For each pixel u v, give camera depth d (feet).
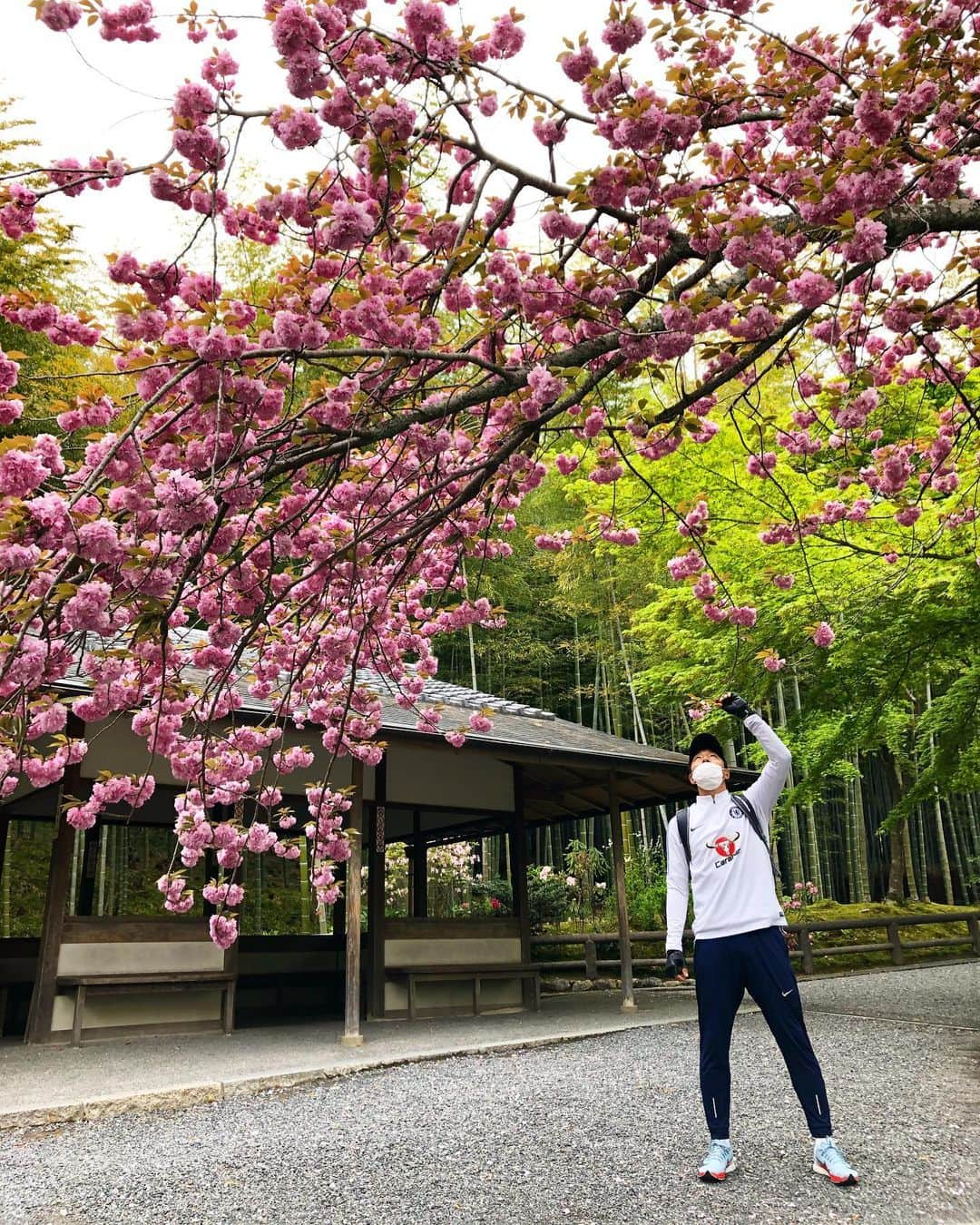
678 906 9.79
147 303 6.22
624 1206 8.08
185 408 5.71
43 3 5.48
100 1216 8.43
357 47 6.54
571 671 50.98
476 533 10.42
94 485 4.80
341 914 27.32
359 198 7.88
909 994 25.88
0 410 5.95
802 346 11.08
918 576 18.19
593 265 7.57
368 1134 11.18
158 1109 13.14
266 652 10.34
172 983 19.35
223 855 9.57
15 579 5.31
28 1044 17.74
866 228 6.34
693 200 6.60
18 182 6.36
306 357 5.76
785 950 9.07
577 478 20.62
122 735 19.85
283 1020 23.21
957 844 47.44
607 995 27.94
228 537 6.23
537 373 6.82
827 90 7.83
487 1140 10.68
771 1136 10.28
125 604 5.78
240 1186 9.19
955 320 9.30
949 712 20.66
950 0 7.11
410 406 7.65
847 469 12.00
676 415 8.13
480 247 6.74
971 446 14.14
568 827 46.85
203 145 5.90
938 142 7.95
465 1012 23.56
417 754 24.44
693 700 24.07
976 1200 8.02
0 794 5.98
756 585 20.84
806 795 21.62
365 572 8.44
